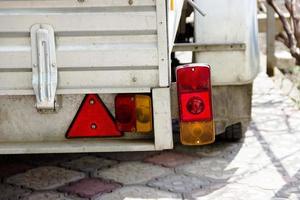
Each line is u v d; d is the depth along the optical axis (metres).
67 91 3.30
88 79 3.29
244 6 4.26
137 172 4.35
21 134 3.47
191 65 3.44
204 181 4.14
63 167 4.51
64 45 3.25
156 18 3.20
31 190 4.07
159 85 3.28
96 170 4.42
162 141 3.36
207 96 3.45
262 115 5.64
